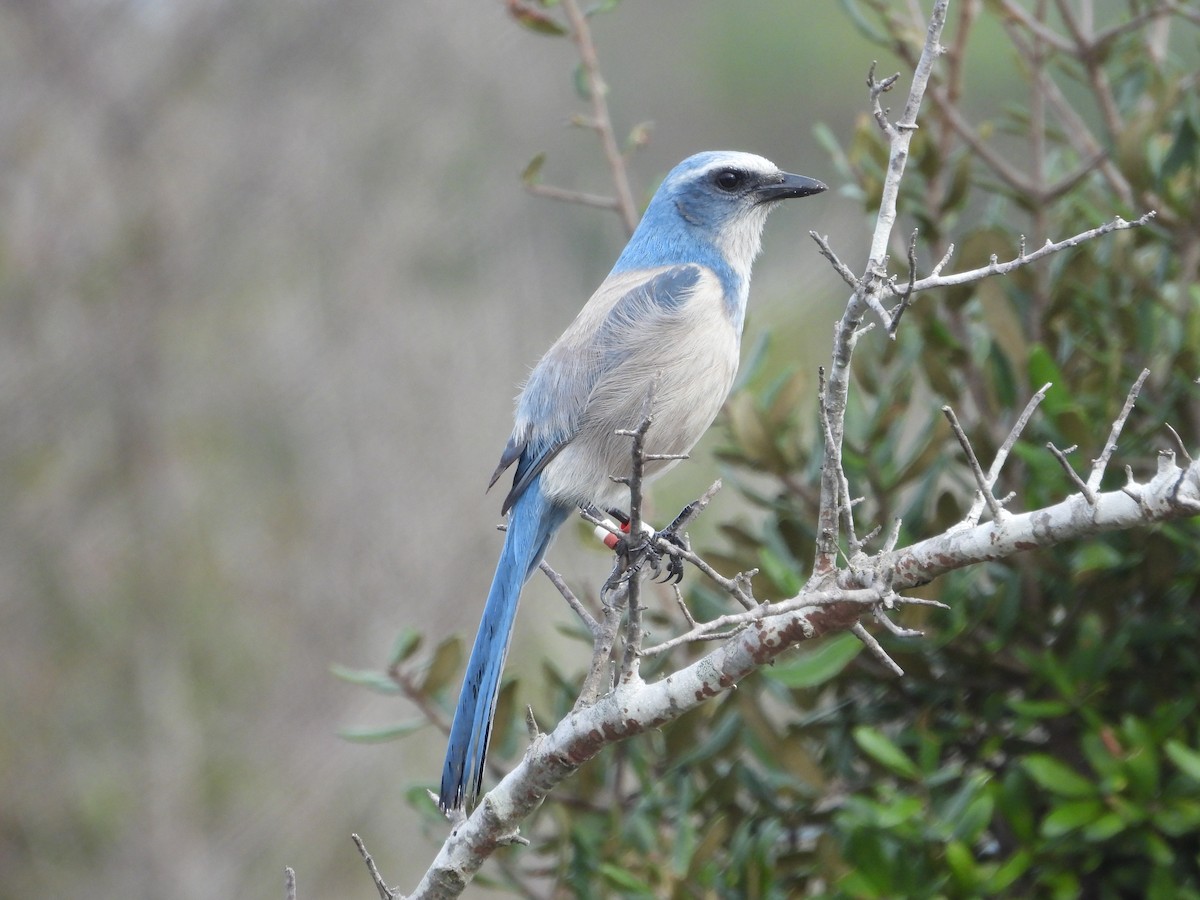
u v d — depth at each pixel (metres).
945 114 8.49
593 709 5.76
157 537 18.55
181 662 18.14
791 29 20.80
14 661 18.20
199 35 19.03
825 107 20.94
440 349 18.20
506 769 8.21
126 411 18.78
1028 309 8.21
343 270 18.62
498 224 18.61
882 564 5.30
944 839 6.95
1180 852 7.14
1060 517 5.00
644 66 20.88
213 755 17.89
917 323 8.23
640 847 7.80
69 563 18.53
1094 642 7.23
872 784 7.75
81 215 18.95
